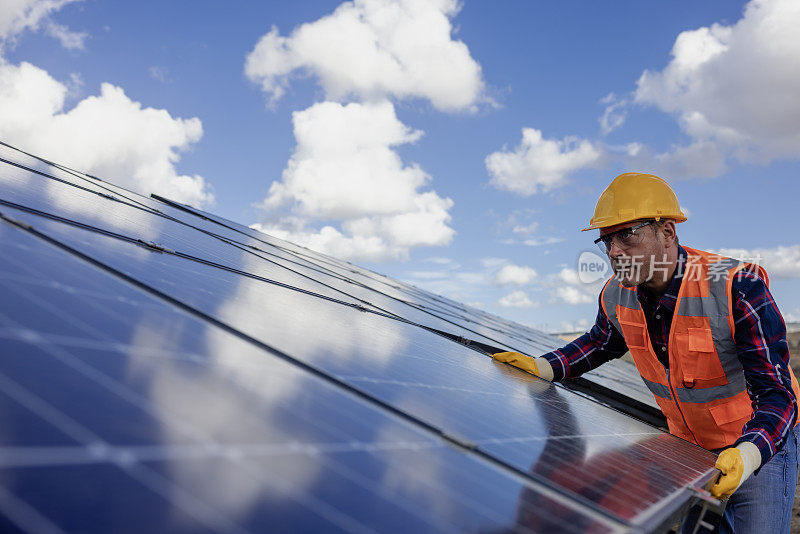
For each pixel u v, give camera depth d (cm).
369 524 130
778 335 394
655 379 470
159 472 117
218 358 203
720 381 427
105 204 553
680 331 421
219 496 118
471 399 308
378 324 480
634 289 454
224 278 399
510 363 531
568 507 182
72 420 122
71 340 162
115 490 106
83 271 243
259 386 191
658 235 412
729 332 404
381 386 262
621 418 461
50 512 93
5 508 89
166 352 186
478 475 190
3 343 143
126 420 132
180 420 143
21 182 447
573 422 346
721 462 335
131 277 266
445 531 139
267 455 144
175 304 259
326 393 215
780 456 415
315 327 340
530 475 203
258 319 297
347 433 182
